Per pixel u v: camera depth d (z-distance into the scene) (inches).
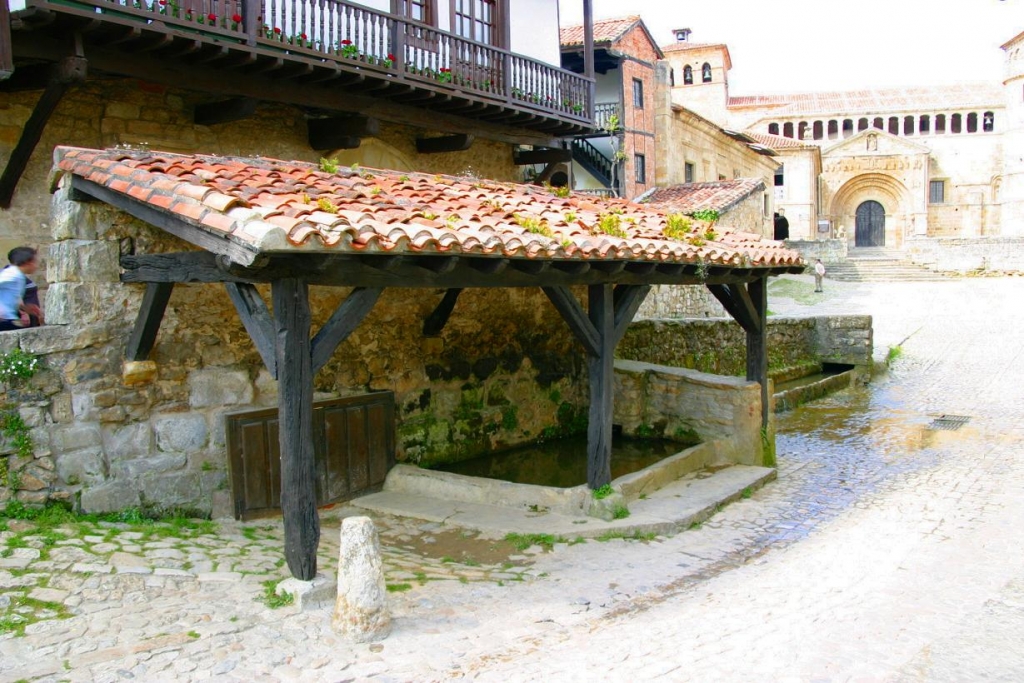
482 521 281.0
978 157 2014.0
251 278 184.1
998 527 289.9
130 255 247.0
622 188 869.2
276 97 373.7
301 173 269.9
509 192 333.4
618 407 436.8
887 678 165.5
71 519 233.1
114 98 347.9
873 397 606.9
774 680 163.8
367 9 393.4
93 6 292.4
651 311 654.5
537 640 186.5
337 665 167.8
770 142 1790.1
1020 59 1722.4
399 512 293.0
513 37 547.5
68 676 154.9
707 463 377.4
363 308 204.2
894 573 241.1
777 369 656.4
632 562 249.6
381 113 430.6
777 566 250.1
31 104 328.8
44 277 331.9
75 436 241.0
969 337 793.6
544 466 375.9
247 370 284.4
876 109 2060.8
